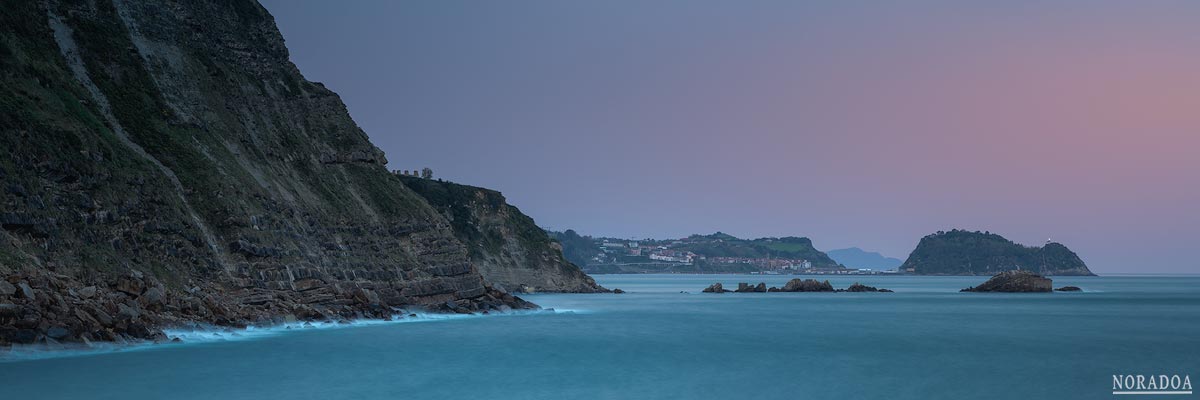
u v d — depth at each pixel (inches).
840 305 5585.6
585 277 7372.1
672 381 1936.5
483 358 2215.8
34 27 2898.6
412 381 1833.2
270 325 2551.7
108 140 2657.5
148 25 3442.4
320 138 4025.6
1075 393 1849.2
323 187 3720.5
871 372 2124.8
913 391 1854.1
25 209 2107.5
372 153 4256.9
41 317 1779.0
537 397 1708.9
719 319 4001.0
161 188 2664.9
